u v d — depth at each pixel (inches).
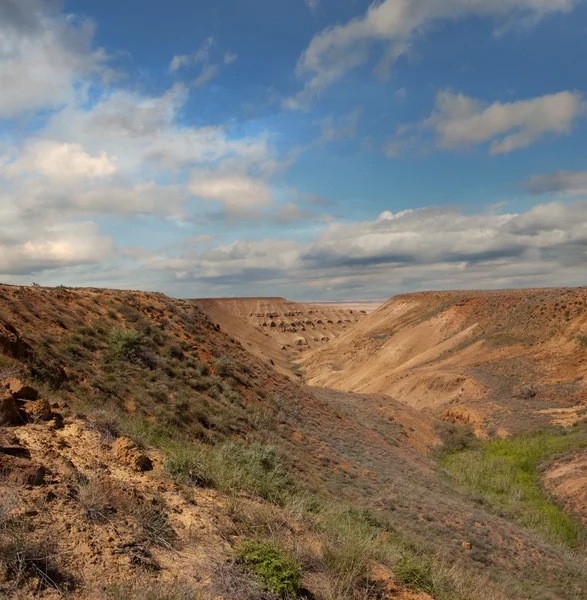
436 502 760.3
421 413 1712.6
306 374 4318.4
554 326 2276.1
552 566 642.8
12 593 143.7
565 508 939.3
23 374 436.1
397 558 303.3
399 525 582.9
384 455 1009.5
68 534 183.2
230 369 894.4
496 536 685.3
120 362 643.5
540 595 526.0
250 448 534.9
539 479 1109.1
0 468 203.6
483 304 3415.4
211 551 216.1
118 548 187.6
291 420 893.2
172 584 174.9
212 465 358.6
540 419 1540.4
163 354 780.6
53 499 202.7
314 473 657.0
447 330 3449.8
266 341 6195.9
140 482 268.1
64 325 676.7
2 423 267.7
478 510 822.5
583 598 570.3
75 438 299.7
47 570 158.7
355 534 319.0
